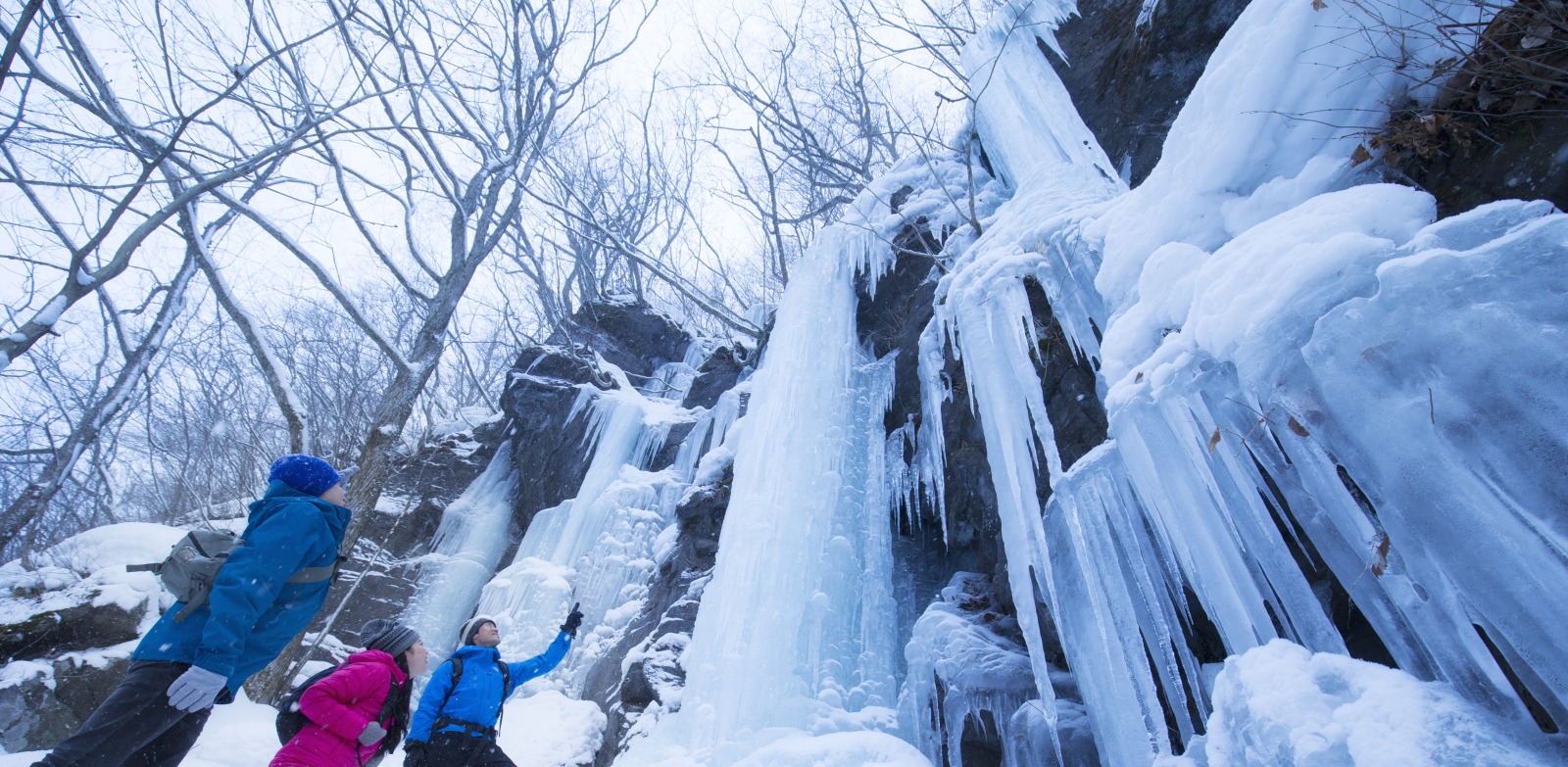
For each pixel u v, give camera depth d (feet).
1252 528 7.91
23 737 17.08
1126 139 19.22
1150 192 11.35
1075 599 10.68
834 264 23.86
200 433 41.37
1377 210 7.10
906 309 22.47
